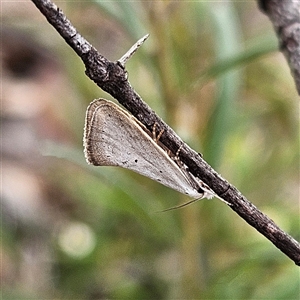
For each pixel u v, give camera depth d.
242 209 0.14
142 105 0.14
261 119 0.29
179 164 0.14
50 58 0.43
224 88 0.18
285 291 0.19
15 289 0.24
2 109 0.39
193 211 0.20
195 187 0.14
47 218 0.32
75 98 0.26
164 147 0.14
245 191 0.24
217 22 0.19
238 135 0.24
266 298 0.19
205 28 0.21
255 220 0.14
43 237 0.31
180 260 0.21
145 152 0.14
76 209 0.33
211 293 0.19
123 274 0.26
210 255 0.22
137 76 0.23
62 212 0.33
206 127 0.18
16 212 0.32
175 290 0.23
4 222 0.29
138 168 0.14
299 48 0.16
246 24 0.34
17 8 0.39
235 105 0.20
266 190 0.25
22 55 0.43
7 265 0.28
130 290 0.25
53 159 0.31
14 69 0.43
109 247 0.26
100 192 0.22
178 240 0.20
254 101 0.28
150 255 0.26
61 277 0.27
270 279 0.22
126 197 0.19
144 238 0.26
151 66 0.18
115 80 0.13
